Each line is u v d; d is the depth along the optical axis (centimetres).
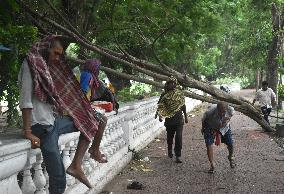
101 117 554
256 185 852
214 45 3819
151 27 1492
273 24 2516
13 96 726
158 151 1259
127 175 935
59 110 450
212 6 1747
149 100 1452
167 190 811
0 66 692
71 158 650
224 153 1211
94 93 615
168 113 1081
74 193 635
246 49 3316
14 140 423
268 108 1794
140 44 1544
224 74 5772
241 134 1652
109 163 878
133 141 1158
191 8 1636
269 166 1034
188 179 902
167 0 1499
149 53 1656
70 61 1138
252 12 2905
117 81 1788
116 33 1448
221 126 959
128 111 1089
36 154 480
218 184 860
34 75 421
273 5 2484
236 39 3544
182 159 1130
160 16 1492
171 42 1638
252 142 1434
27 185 473
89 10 1211
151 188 825
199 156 1170
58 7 1182
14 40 677
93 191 733
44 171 535
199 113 2706
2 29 664
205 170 991
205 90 1364
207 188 827
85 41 1169
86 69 598
